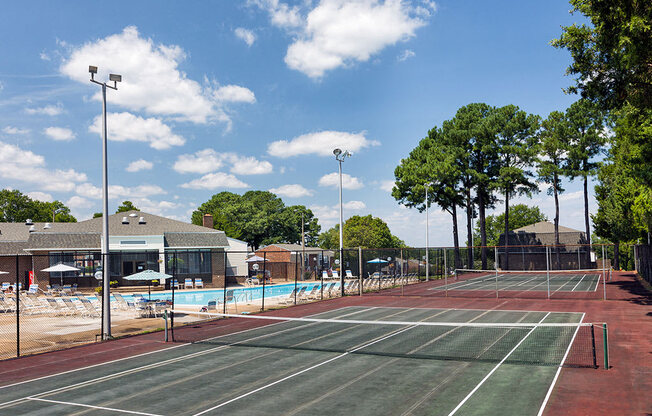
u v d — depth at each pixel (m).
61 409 12.34
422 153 77.25
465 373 15.05
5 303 33.88
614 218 56.38
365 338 21.44
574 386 13.44
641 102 20.70
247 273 62.59
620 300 33.41
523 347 18.67
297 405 12.27
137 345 20.81
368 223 119.62
